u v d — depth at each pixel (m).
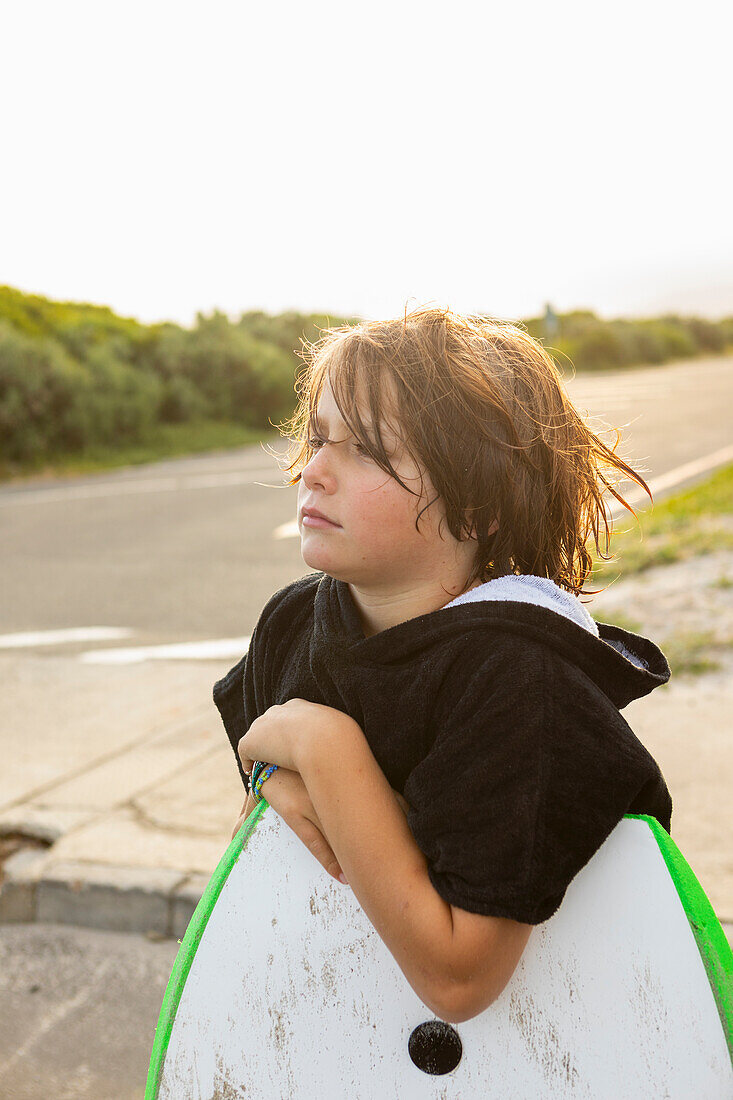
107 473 15.27
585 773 0.82
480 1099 0.89
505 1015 0.88
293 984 0.93
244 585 7.62
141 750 4.17
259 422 20.53
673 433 15.48
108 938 3.04
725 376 33.09
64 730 4.46
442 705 0.86
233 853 0.95
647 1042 0.86
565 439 0.97
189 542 9.41
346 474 0.90
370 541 0.90
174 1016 0.95
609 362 40.22
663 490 10.13
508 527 0.92
